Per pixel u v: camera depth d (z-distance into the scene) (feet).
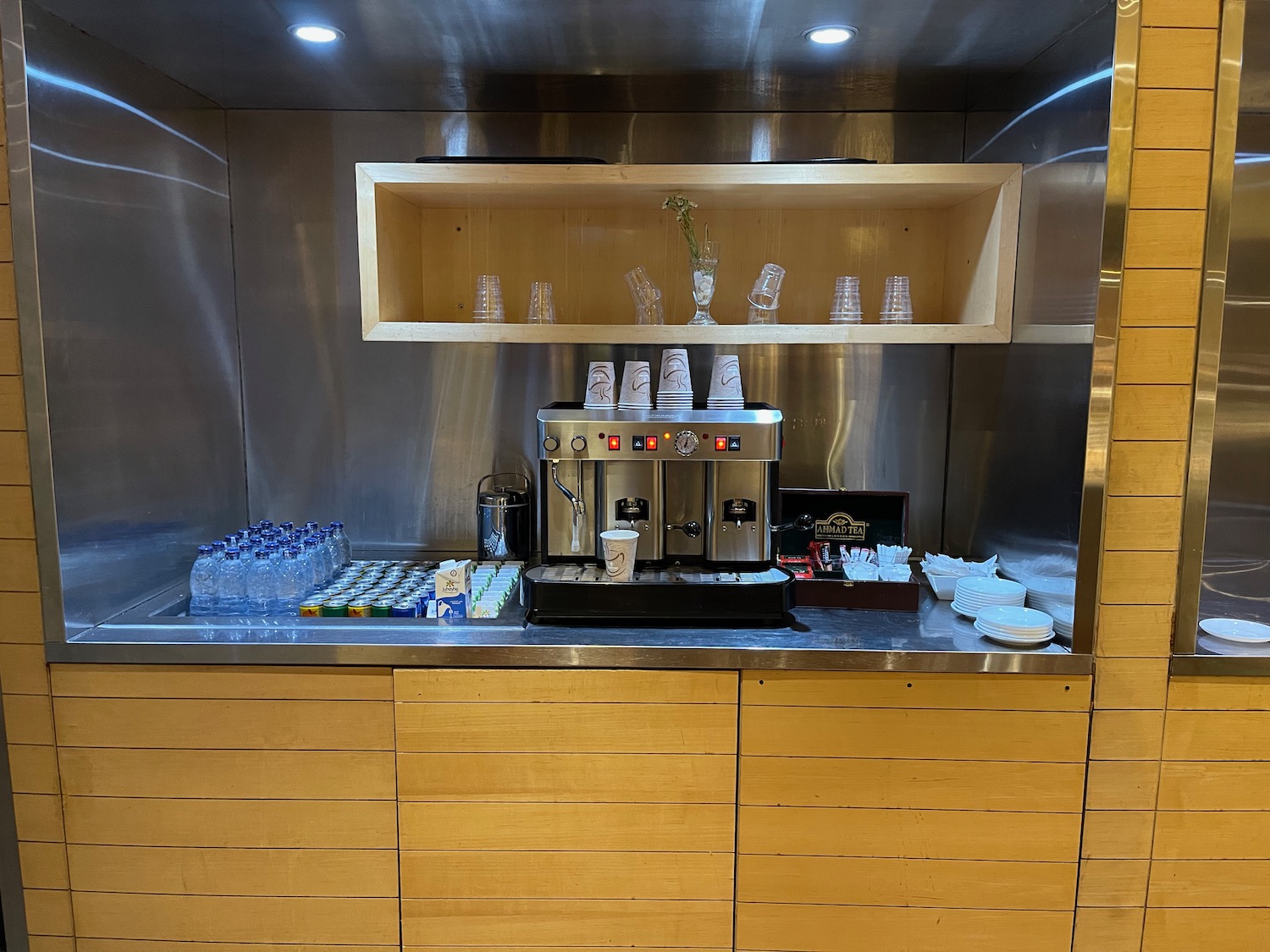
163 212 6.10
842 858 5.34
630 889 5.41
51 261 5.06
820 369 7.07
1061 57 5.29
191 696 5.27
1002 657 5.10
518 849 5.37
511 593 6.17
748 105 6.68
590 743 5.25
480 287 6.34
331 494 7.28
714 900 5.41
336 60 5.74
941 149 6.83
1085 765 5.23
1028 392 5.75
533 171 5.63
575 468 5.94
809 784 5.27
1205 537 5.19
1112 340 4.89
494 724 5.24
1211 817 5.29
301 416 7.18
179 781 5.37
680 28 5.19
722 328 5.74
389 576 6.66
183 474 6.41
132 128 5.75
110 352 5.58
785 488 6.85
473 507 7.29
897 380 7.08
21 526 5.16
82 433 5.35
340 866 5.42
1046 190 5.49
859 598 5.93
